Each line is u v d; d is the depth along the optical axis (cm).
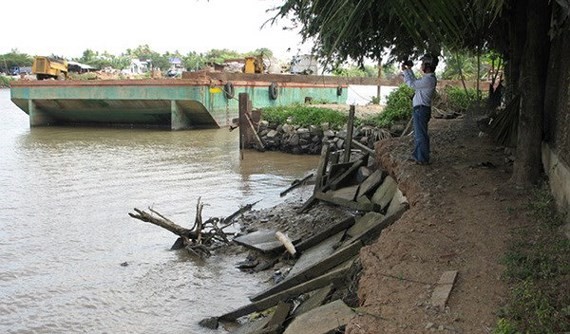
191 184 1537
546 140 783
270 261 889
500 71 1920
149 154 2102
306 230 1020
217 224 1107
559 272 484
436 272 517
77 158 2006
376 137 1870
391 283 505
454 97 2089
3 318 702
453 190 771
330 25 390
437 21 313
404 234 615
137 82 2764
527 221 627
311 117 2159
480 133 1292
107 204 1299
